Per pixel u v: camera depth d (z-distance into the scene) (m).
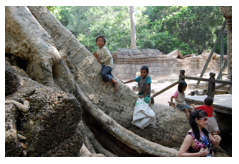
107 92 4.55
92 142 3.73
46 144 2.33
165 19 33.41
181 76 7.10
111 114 4.52
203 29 33.06
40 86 2.68
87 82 4.34
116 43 31.48
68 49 4.26
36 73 3.42
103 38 4.50
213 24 31.52
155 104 5.07
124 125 4.60
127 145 3.85
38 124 2.27
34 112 2.32
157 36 32.03
